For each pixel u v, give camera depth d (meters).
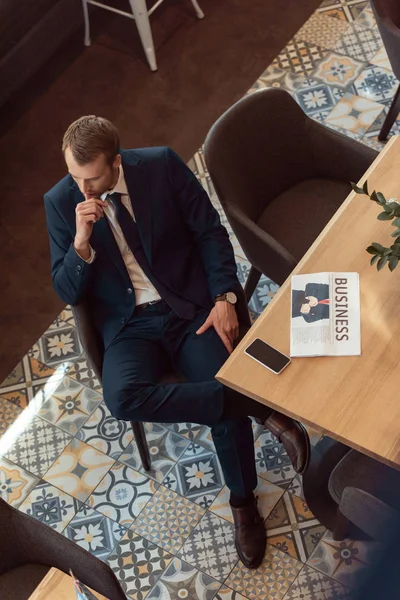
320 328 2.19
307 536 2.73
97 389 3.17
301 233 2.80
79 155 2.29
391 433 2.01
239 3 4.23
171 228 2.59
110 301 2.63
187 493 2.89
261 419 2.59
